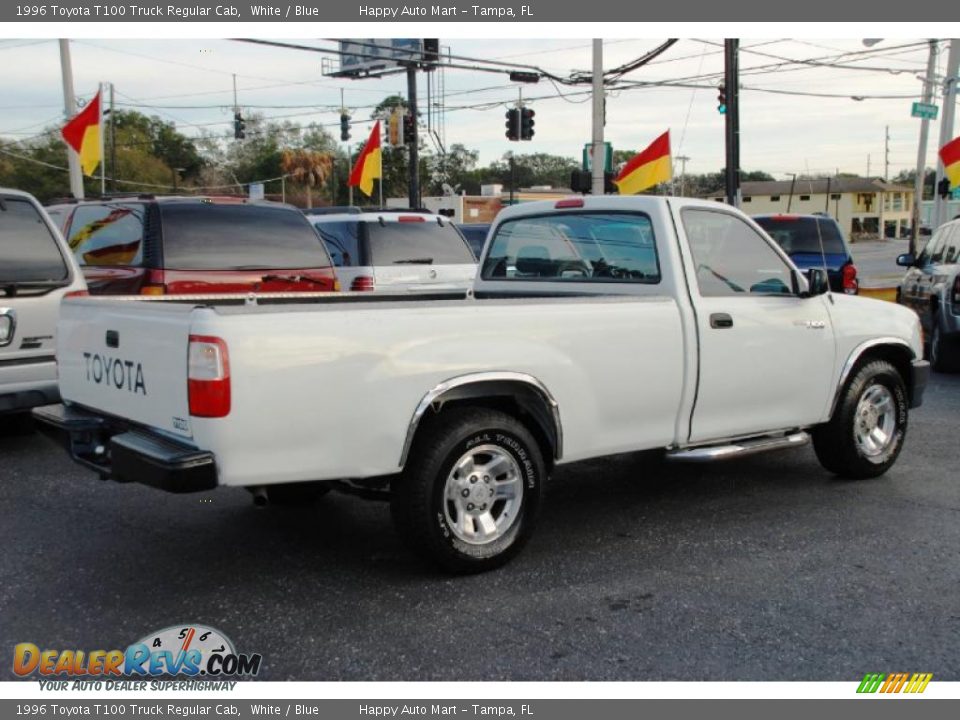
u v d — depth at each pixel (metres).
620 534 5.23
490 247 6.44
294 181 72.44
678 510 5.70
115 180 58.31
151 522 5.41
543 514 5.62
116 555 4.87
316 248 8.63
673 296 5.22
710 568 4.69
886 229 90.38
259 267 8.17
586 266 5.78
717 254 5.51
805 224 13.65
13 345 6.45
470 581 4.52
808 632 3.95
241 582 4.50
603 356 4.85
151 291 7.61
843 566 4.72
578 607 4.20
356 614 4.13
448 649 3.80
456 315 4.36
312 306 4.00
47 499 5.84
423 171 89.06
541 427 4.78
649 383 5.05
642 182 12.52
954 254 11.09
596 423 4.88
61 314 5.05
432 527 4.37
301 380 3.94
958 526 5.37
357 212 11.60
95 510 5.62
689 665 3.66
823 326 5.92
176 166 81.44
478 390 4.46
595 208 5.66
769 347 5.59
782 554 4.89
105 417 4.67
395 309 4.19
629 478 6.47
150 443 4.04
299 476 3.99
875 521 5.46
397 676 3.58
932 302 11.21
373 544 5.05
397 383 4.17
